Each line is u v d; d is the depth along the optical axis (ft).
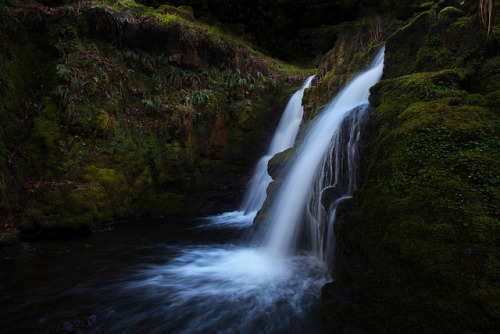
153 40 32.96
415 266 8.45
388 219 9.86
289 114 37.63
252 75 39.14
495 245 7.75
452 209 8.82
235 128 35.42
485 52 14.48
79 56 27.40
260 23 55.31
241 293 13.20
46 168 23.41
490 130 10.38
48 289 13.55
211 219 29.43
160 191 29.86
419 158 10.58
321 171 16.87
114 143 26.68
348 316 9.88
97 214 23.95
